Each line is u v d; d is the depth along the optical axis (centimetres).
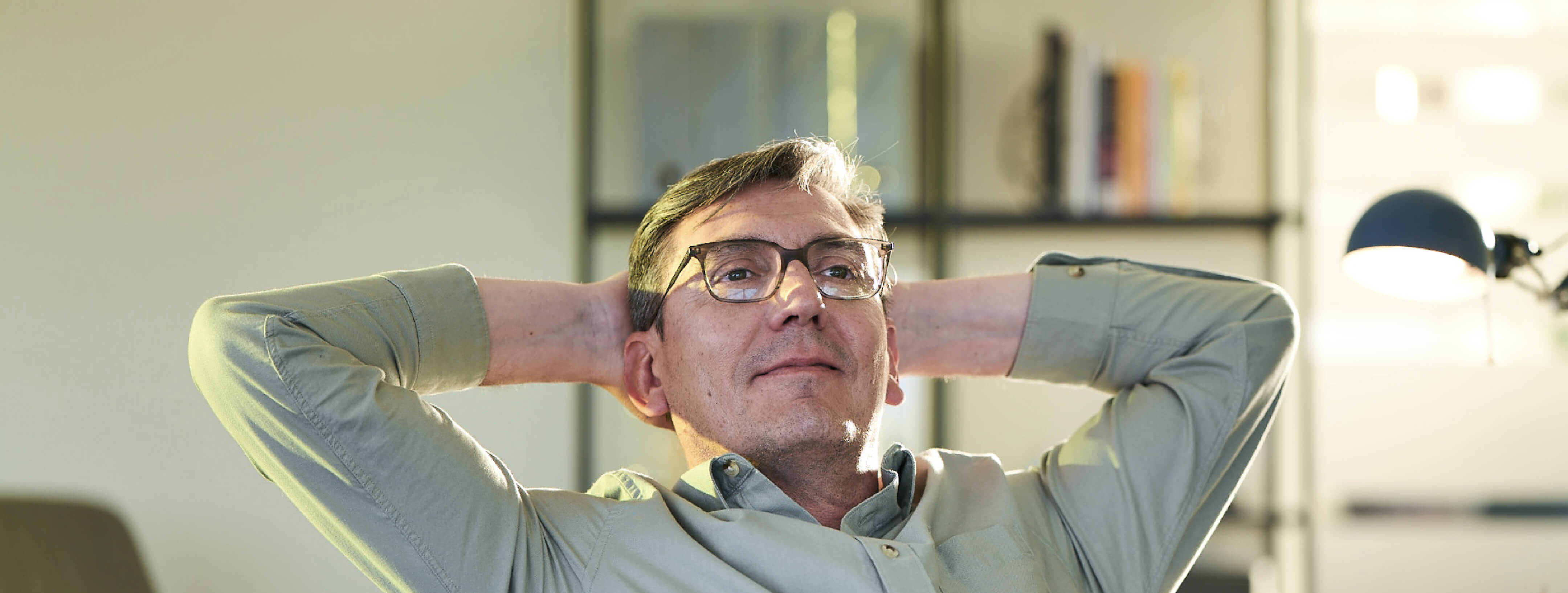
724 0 250
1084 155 245
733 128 238
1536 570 253
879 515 130
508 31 237
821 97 239
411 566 114
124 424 217
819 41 240
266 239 225
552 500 126
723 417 131
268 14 229
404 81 232
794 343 129
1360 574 252
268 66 228
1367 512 252
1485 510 254
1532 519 253
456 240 231
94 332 218
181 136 223
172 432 218
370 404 112
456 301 130
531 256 233
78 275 218
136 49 223
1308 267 247
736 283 133
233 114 226
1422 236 140
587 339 140
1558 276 245
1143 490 136
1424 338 259
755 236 134
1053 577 131
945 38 243
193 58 225
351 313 121
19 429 214
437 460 114
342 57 230
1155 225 242
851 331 133
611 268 242
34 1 220
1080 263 153
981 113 253
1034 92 253
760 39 239
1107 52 251
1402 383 258
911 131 246
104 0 223
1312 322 246
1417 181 260
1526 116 260
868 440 134
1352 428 257
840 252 135
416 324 126
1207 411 138
